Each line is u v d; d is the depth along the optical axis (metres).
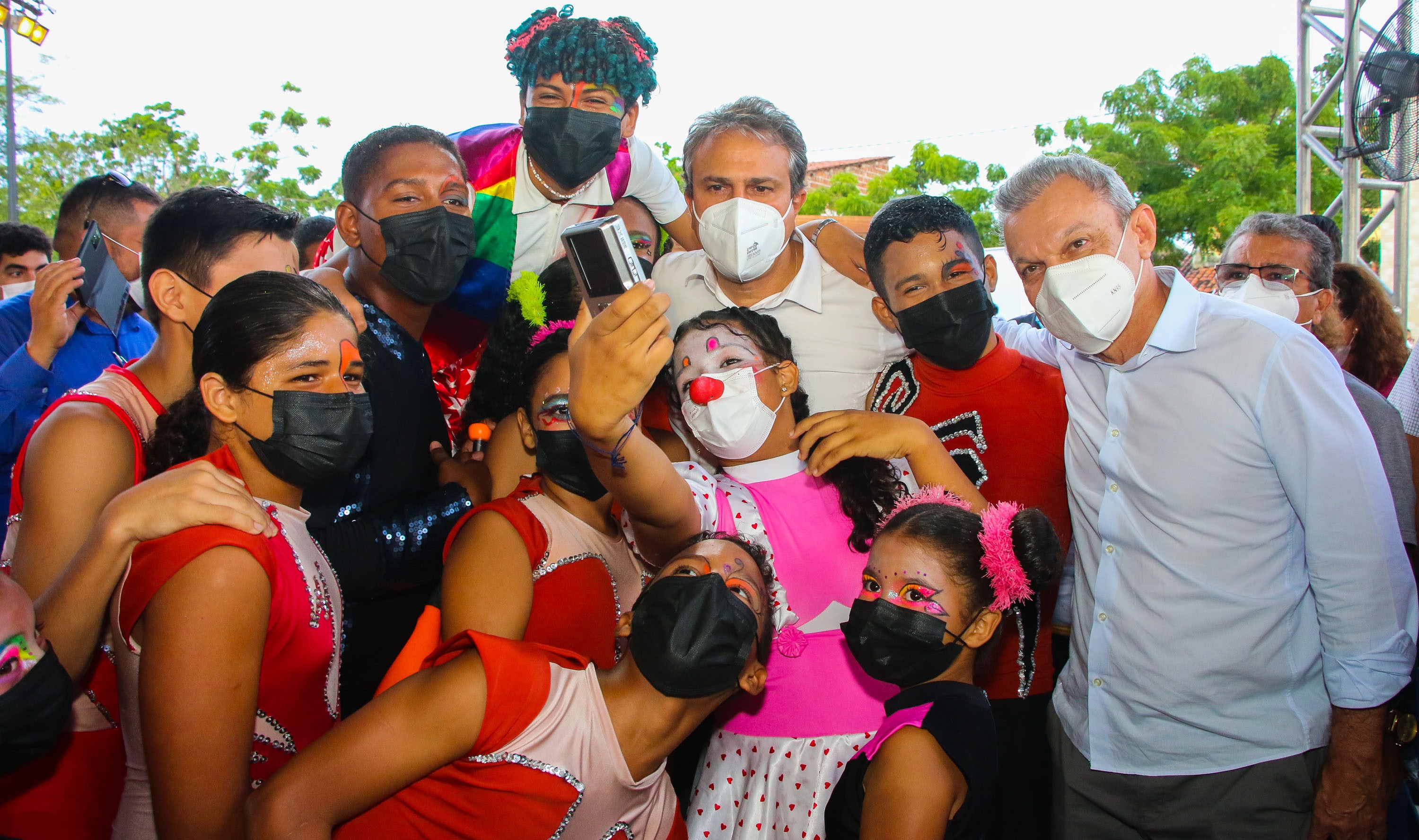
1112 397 2.59
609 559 2.43
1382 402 2.99
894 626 2.08
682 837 2.11
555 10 3.20
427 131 2.86
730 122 2.79
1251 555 2.44
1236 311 2.47
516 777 1.73
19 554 2.05
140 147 24.23
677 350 2.57
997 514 2.17
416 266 2.74
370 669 2.81
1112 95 18.16
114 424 2.16
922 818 1.88
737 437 2.47
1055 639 3.40
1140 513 2.55
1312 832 2.47
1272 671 2.46
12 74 17.48
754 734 2.44
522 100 3.29
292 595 1.91
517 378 2.70
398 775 1.67
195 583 1.68
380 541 2.63
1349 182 7.82
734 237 2.73
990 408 2.88
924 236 2.68
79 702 1.96
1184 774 2.53
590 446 2.05
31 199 23.50
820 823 2.33
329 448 1.97
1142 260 2.50
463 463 2.97
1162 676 2.51
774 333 2.57
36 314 3.31
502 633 2.14
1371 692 2.33
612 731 1.82
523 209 3.33
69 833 1.94
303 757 1.68
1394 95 5.28
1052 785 2.84
